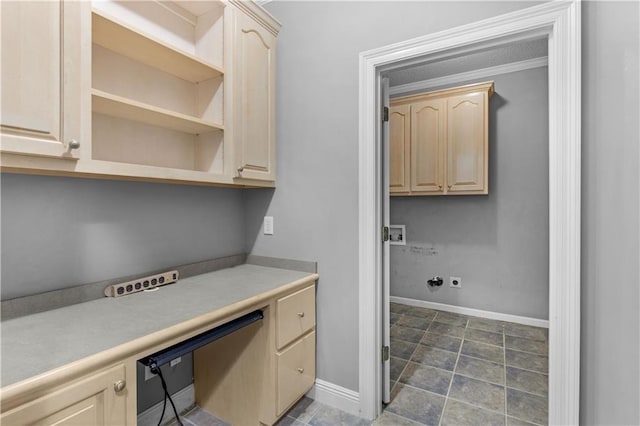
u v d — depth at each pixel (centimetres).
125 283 142
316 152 184
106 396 88
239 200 212
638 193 86
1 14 89
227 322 131
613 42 102
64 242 129
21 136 93
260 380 153
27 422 73
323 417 173
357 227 172
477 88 298
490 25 137
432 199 346
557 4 124
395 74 325
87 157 109
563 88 123
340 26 175
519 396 191
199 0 158
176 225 173
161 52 142
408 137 328
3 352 87
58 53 101
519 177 303
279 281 167
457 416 173
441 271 342
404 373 217
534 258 299
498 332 285
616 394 101
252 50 176
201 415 173
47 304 122
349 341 176
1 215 113
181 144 170
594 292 117
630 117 90
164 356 105
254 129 178
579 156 121
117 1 142
